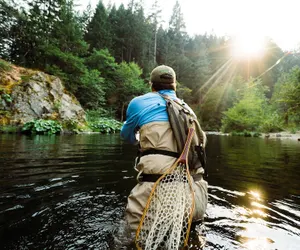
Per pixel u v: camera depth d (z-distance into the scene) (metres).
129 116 1.49
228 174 2.86
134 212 1.25
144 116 1.38
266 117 20.91
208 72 43.00
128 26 34.50
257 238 1.19
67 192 1.92
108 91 24.19
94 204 1.66
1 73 11.90
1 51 15.97
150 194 1.19
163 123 1.34
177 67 40.66
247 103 21.88
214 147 6.85
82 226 1.29
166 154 1.29
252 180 2.54
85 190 2.00
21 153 3.98
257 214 1.53
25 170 2.70
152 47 41.94
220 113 34.00
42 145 5.34
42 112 12.07
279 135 16.23
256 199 1.85
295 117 16.89
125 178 2.45
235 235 1.22
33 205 1.60
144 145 1.37
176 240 1.07
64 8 18.02
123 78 24.73
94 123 15.09
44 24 17.11
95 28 29.97
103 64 24.23
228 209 1.61
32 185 2.10
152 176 1.28
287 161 4.04
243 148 6.60
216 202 1.77
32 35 16.38
